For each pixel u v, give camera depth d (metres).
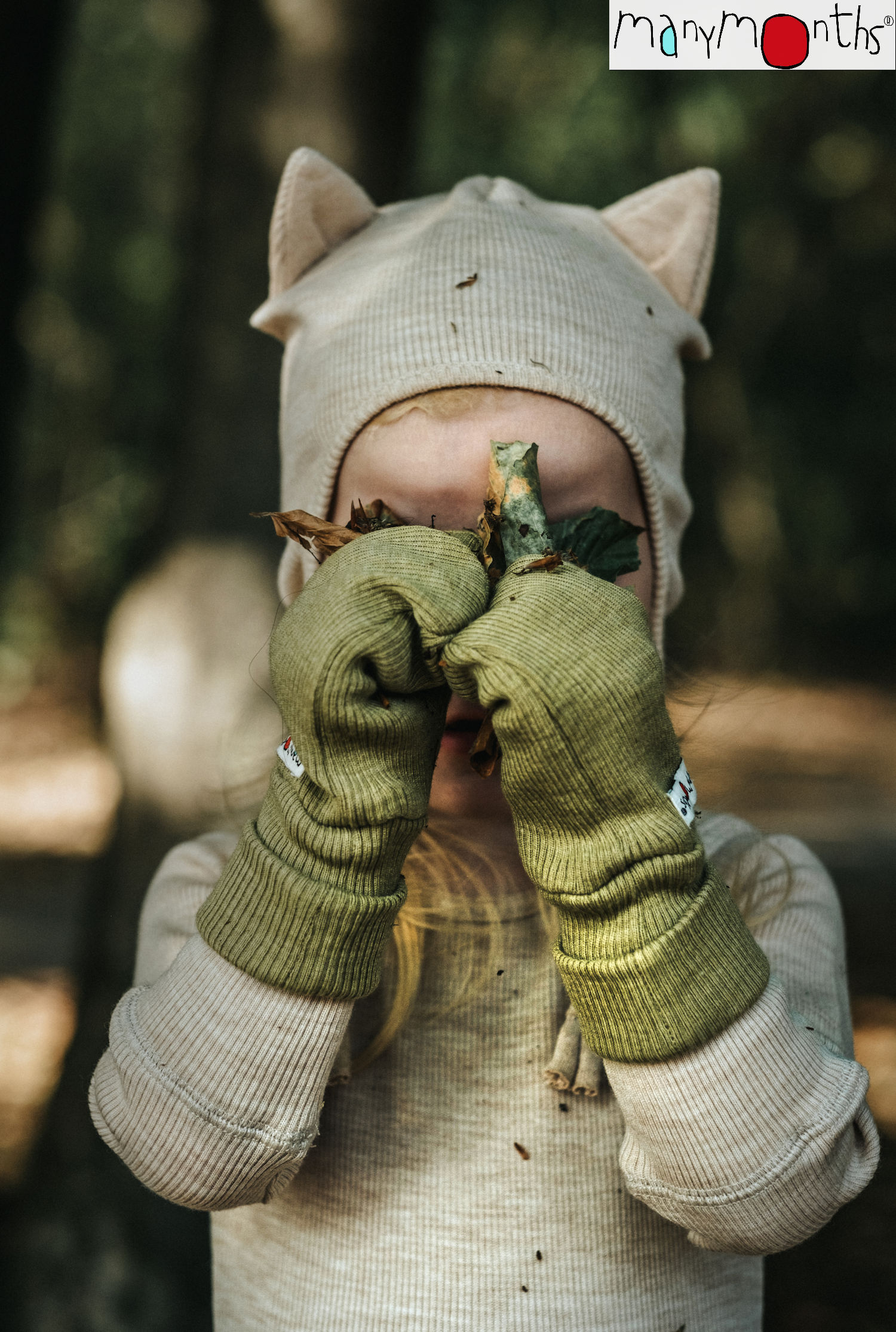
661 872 1.09
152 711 2.71
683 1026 1.10
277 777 1.20
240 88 2.96
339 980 1.15
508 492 1.25
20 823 9.80
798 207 13.70
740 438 14.59
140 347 13.71
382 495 1.38
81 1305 2.50
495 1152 1.33
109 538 14.05
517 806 1.13
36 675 14.23
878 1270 3.95
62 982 6.24
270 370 2.87
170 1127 1.17
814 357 15.40
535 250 1.49
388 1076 1.36
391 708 1.13
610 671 1.09
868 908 7.45
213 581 2.76
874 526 16.22
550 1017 1.36
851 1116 1.15
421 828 1.17
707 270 1.72
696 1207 1.16
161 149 12.76
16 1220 2.78
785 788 10.80
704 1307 1.36
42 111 3.52
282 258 1.68
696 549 14.90
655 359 1.54
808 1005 1.38
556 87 10.68
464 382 1.37
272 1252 1.37
